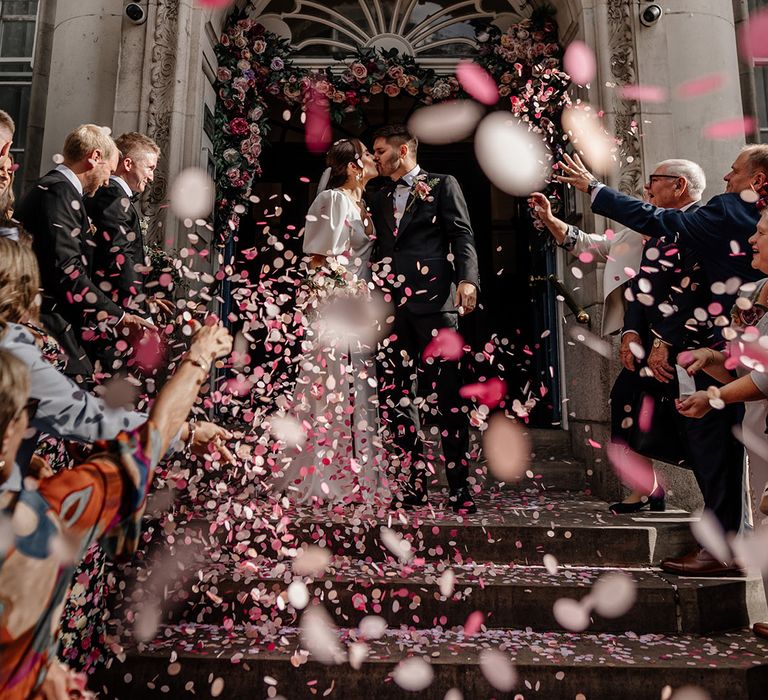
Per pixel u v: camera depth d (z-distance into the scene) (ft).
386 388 9.68
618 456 10.16
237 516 7.97
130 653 6.44
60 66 12.80
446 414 9.65
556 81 13.08
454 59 14.64
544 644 6.88
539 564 8.30
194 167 11.90
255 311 8.98
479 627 7.30
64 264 6.75
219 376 11.32
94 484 3.24
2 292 4.18
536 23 13.71
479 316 16.71
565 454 13.12
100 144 7.49
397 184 10.41
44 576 2.97
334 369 9.86
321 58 14.64
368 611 7.34
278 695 6.33
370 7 14.98
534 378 15.64
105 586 6.72
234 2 13.67
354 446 9.76
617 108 12.08
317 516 8.72
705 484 7.85
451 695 6.17
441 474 11.85
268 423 8.93
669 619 7.31
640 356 6.40
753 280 7.37
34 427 4.21
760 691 6.28
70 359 6.81
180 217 11.44
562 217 13.26
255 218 17.33
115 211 8.15
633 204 7.97
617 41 12.28
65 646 5.72
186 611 7.39
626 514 9.53
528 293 16.76
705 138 12.32
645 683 6.27
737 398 5.84
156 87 12.00
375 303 10.15
